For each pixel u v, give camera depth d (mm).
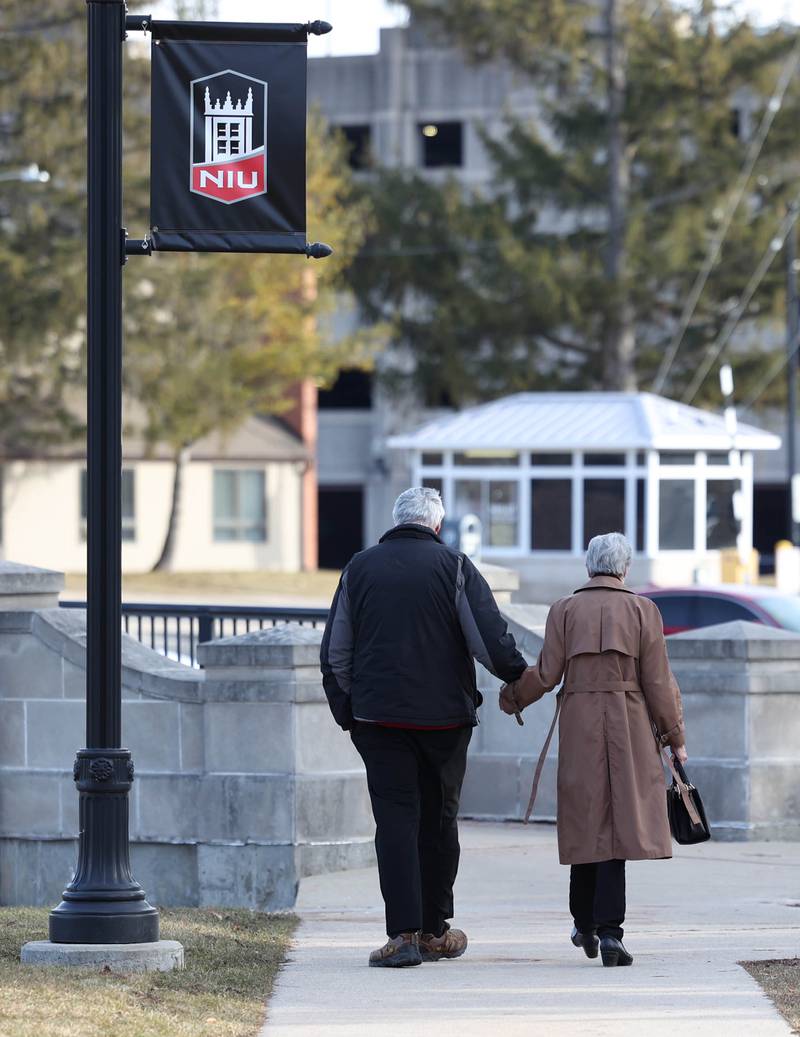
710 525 141500
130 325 148500
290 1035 24922
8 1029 24016
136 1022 25047
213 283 152000
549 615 30656
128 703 44969
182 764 44625
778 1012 26359
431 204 160250
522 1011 26547
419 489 30828
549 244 161375
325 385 173625
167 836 44438
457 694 29859
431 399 167500
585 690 30156
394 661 29609
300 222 30422
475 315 156125
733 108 175375
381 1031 25156
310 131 162875
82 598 139625
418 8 153125
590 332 158750
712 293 161125
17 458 177250
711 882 40500
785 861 43438
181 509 190375
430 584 29750
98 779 29734
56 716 46750
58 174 143375
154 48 30281
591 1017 26062
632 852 29656
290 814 43344
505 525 142875
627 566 30859
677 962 30781
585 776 29969
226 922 35906
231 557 198125
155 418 154625
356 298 164250
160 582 155750
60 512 183875
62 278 140625
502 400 149250
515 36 151750
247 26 30312
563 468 141000
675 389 164625
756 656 46875
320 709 44094
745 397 164875
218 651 43844
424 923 31172
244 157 30359
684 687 47469
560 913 37125
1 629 47094
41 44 142250
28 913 37188
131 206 144500
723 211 157750
